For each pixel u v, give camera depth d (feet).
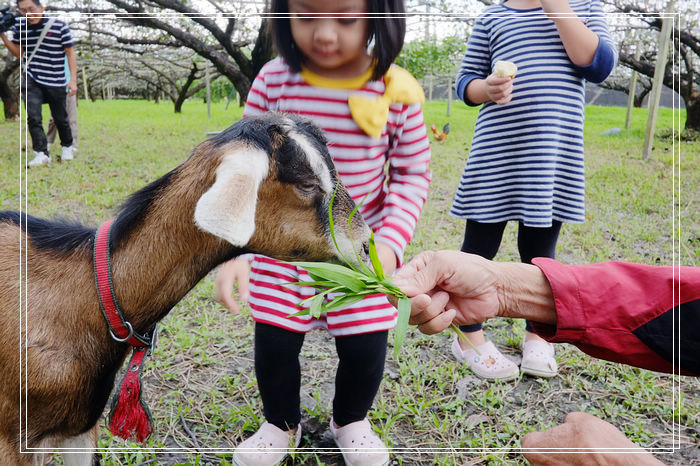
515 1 10.38
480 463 8.30
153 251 6.29
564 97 9.81
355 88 7.48
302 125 6.51
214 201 5.57
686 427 9.05
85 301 6.21
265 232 6.38
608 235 17.43
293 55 7.47
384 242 7.31
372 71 7.49
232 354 10.87
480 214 10.38
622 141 34.50
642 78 55.62
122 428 6.72
